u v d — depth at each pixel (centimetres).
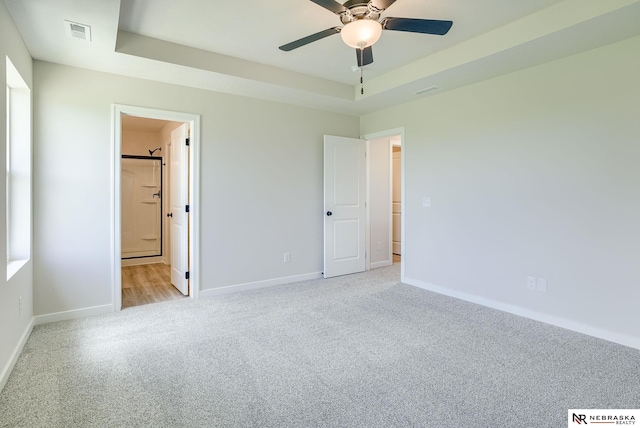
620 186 265
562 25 242
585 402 191
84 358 242
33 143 296
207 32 286
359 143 500
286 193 445
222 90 384
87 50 279
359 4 204
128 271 524
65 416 178
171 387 206
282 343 268
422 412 182
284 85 370
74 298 319
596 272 279
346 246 495
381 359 242
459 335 283
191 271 384
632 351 253
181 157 402
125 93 337
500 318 322
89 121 321
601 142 274
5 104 209
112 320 316
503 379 215
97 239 328
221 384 210
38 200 300
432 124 407
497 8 249
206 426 172
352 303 367
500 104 340
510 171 334
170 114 360
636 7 214
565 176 296
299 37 294
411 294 400
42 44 267
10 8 214
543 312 313
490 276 354
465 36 294
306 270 468
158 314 332
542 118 309
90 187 323
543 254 312
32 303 295
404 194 446
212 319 320
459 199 381
